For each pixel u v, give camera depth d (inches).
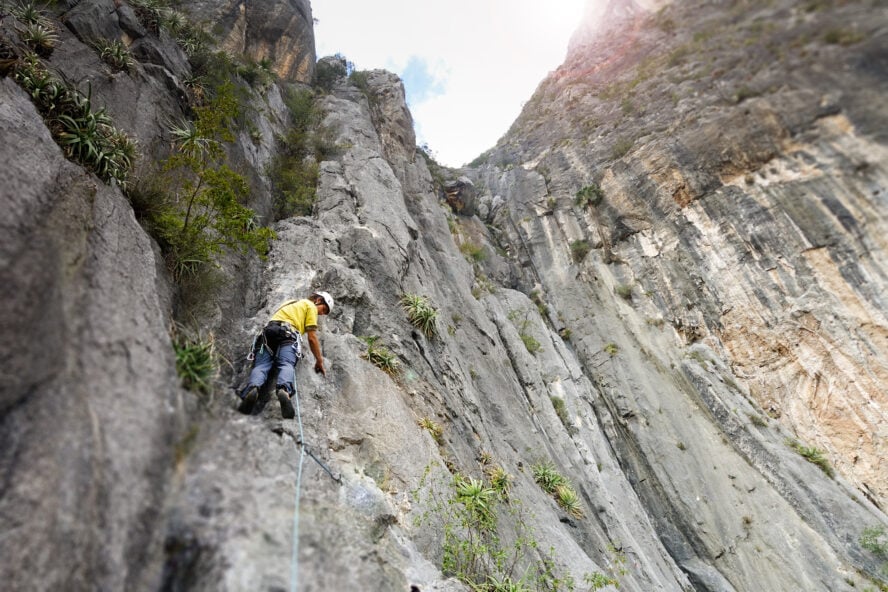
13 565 80.7
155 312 164.1
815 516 553.3
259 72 670.5
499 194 1257.4
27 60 235.3
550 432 566.9
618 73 1145.4
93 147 203.3
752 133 617.0
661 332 812.6
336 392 257.6
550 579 272.1
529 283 1008.9
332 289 366.3
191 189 269.7
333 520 149.2
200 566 105.2
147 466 112.4
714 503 592.1
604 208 981.8
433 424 308.7
